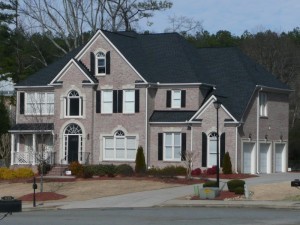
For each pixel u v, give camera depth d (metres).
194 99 72.00
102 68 73.81
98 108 73.50
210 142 69.56
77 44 91.94
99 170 65.88
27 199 53.69
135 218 38.91
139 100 72.19
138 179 62.06
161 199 51.44
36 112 76.00
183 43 78.25
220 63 77.06
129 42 76.38
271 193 52.56
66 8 92.44
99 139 73.38
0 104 84.81
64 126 74.25
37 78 77.44
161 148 71.62
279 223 35.22
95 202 51.31
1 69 96.81
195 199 51.19
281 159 77.75
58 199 53.84
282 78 112.81
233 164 68.50
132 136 72.31
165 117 71.81
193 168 69.75
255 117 72.62
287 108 79.00
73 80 74.00
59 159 74.00
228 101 71.19
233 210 44.28
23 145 77.00
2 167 73.56
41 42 100.88
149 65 74.62
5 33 98.94
